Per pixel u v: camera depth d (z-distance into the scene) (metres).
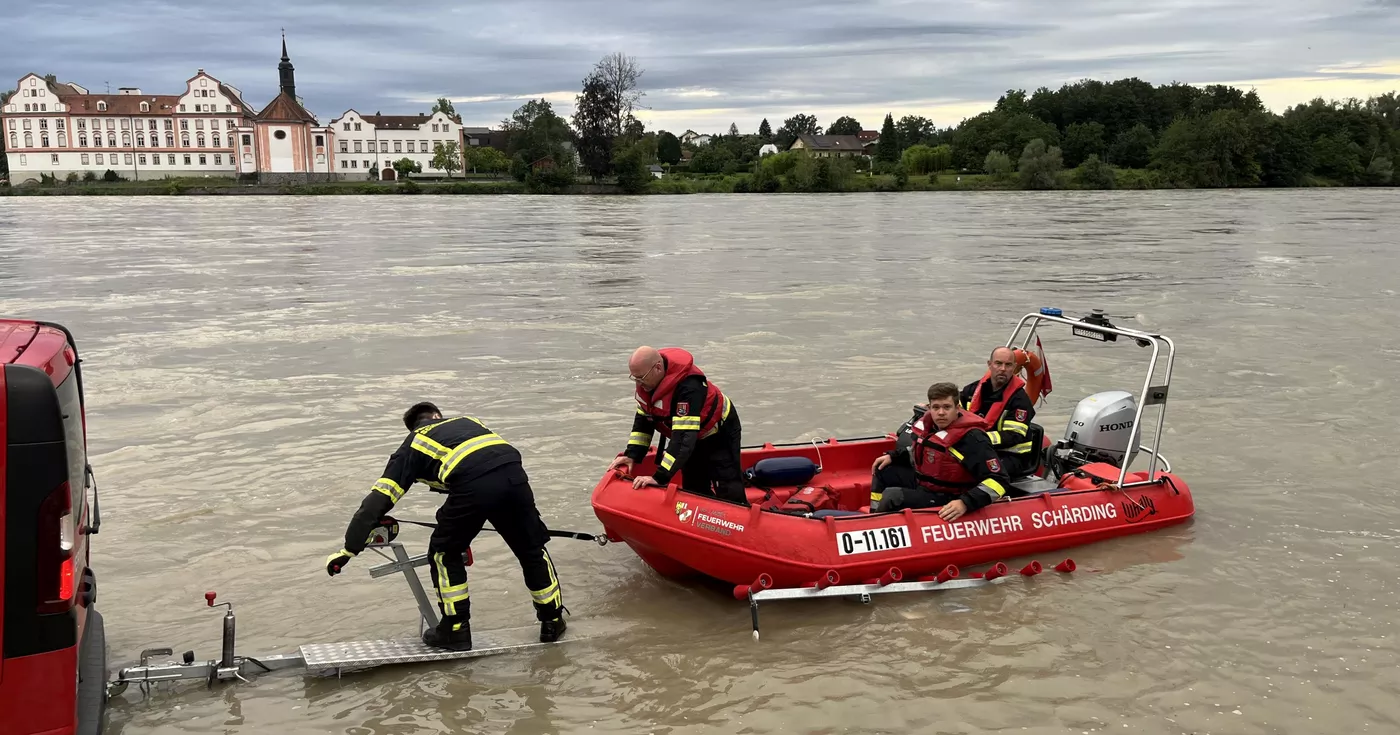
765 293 21.34
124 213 61.47
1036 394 7.91
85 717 4.28
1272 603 6.29
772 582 6.28
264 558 7.01
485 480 5.44
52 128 122.38
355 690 5.27
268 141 118.12
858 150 168.12
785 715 5.03
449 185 100.12
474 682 5.36
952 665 5.53
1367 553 7.10
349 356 14.29
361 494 8.30
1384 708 5.12
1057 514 7.05
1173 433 10.30
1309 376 13.02
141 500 8.12
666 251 32.47
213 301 20.16
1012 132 119.81
